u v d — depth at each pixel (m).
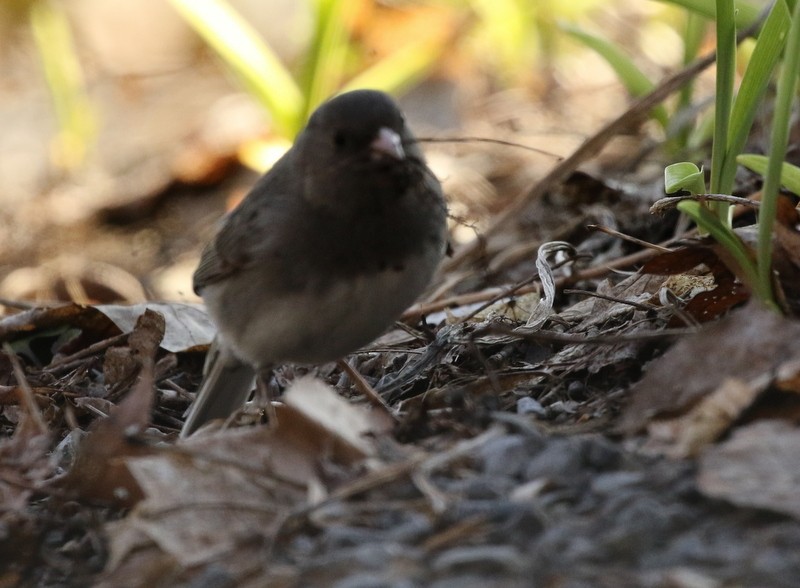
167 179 17.19
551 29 17.39
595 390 7.21
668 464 5.75
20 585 6.02
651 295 8.38
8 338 10.23
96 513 6.45
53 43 18.31
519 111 16.28
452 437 6.48
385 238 7.29
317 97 14.48
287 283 7.48
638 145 13.45
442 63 18.02
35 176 18.50
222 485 5.99
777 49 7.26
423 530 5.45
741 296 7.49
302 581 5.25
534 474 5.76
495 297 9.56
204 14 14.38
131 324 10.14
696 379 6.21
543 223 11.55
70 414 8.11
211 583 5.40
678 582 4.80
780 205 7.65
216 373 8.48
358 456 6.17
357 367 9.23
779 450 5.49
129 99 20.70
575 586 4.90
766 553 4.96
